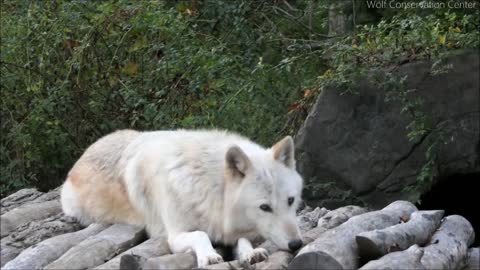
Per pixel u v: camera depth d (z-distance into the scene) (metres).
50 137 11.28
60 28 11.28
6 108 11.53
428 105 9.52
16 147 11.31
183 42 11.23
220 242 6.66
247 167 6.27
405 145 9.50
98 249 6.50
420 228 6.43
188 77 11.04
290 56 11.56
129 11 11.20
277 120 10.94
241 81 11.01
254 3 12.67
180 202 6.64
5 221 7.56
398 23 10.02
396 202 7.50
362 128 9.65
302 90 10.91
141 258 5.67
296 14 13.53
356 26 10.90
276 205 6.17
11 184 11.41
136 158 7.22
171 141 7.07
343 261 5.65
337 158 9.77
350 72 9.65
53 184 11.97
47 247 6.64
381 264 5.44
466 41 9.52
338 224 7.16
